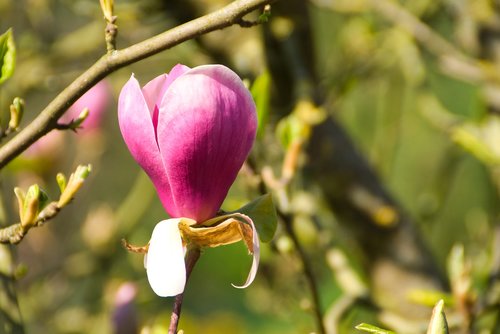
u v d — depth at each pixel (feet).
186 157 4.38
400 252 7.25
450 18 8.11
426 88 8.36
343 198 7.13
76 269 9.36
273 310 8.02
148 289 9.11
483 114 7.47
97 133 7.89
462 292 5.49
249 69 6.84
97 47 9.29
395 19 7.94
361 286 6.58
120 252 9.46
